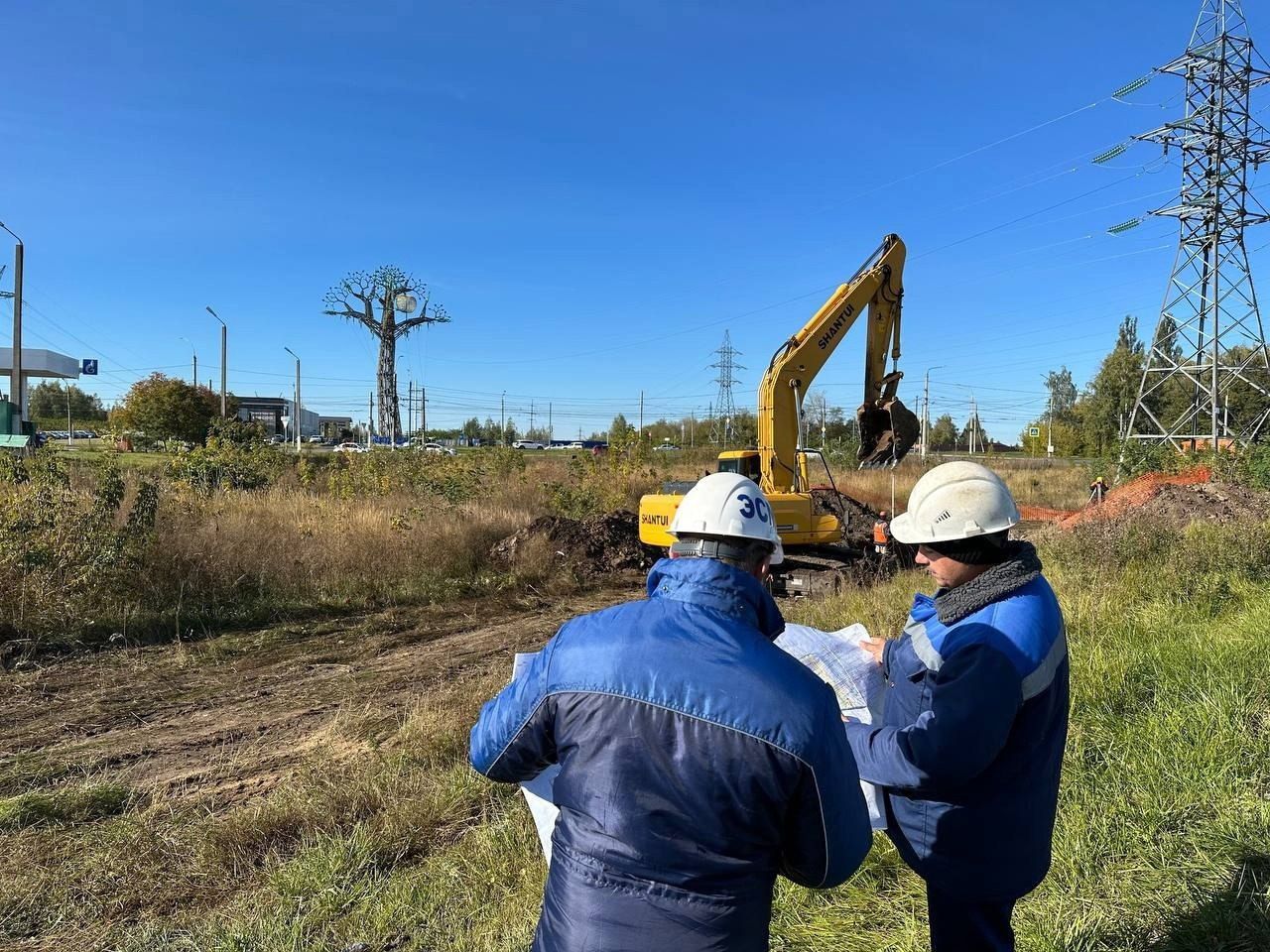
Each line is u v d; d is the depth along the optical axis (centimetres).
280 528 1137
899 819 225
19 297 2580
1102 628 697
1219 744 434
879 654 276
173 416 4262
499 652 841
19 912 372
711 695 160
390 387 5097
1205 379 3256
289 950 330
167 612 895
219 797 497
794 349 1148
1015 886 214
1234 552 929
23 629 801
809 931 315
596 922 161
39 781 521
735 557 183
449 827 433
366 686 719
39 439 2459
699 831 159
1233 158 2750
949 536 215
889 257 1218
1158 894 321
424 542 1199
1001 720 196
